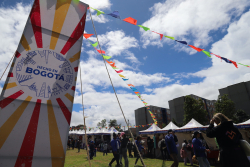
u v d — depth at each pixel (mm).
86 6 2752
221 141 2225
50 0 2369
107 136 22344
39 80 1980
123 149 5824
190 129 9727
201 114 25844
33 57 2014
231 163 2051
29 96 1874
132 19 3436
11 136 1686
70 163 8711
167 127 11617
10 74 1817
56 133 1920
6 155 1621
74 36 2426
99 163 8469
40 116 1883
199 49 4168
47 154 1806
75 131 28828
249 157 2014
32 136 1782
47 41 2172
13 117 1737
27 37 2037
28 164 1688
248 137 9930
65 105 2074
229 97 36562
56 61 2166
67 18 2445
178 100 52312
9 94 1766
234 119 22422
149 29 3740
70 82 2193
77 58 2354
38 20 2182
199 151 4441
